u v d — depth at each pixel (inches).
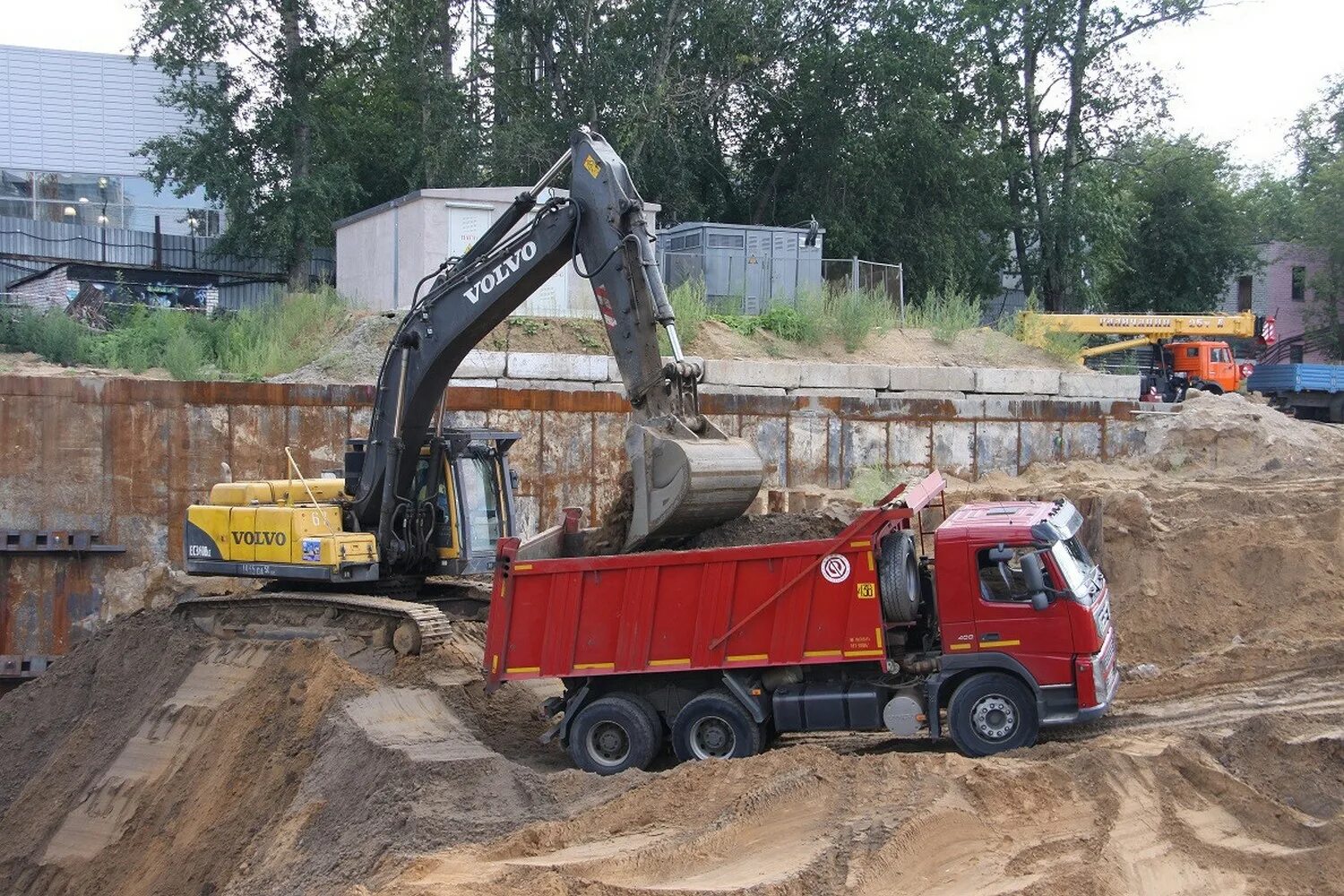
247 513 547.5
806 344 935.7
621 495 470.3
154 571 695.7
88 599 687.7
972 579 390.6
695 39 1365.7
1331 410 1627.7
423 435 526.0
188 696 519.2
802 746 378.9
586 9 1307.8
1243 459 887.7
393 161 1397.6
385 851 350.9
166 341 874.1
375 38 1289.4
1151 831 320.5
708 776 367.2
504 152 1261.1
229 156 1255.5
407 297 930.1
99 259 1263.5
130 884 445.4
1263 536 614.2
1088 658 381.1
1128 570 616.4
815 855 310.3
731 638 408.5
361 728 425.7
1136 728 415.8
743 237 1074.1
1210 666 520.7
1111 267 1546.5
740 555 406.3
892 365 917.2
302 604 535.8
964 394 900.0
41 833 499.5
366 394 728.3
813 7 1429.6
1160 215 1793.8
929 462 853.8
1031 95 1512.1
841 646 396.2
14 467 684.1
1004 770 341.7
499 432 565.6
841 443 829.2
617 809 358.0
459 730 434.6
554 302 892.6
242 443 710.5
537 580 431.5
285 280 1294.3
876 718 398.9
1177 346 1256.8
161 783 482.6
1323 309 1911.9
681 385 427.2
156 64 1233.4
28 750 564.7
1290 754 358.9
